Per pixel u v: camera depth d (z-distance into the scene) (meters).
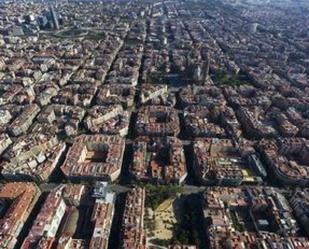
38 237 193.50
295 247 191.50
